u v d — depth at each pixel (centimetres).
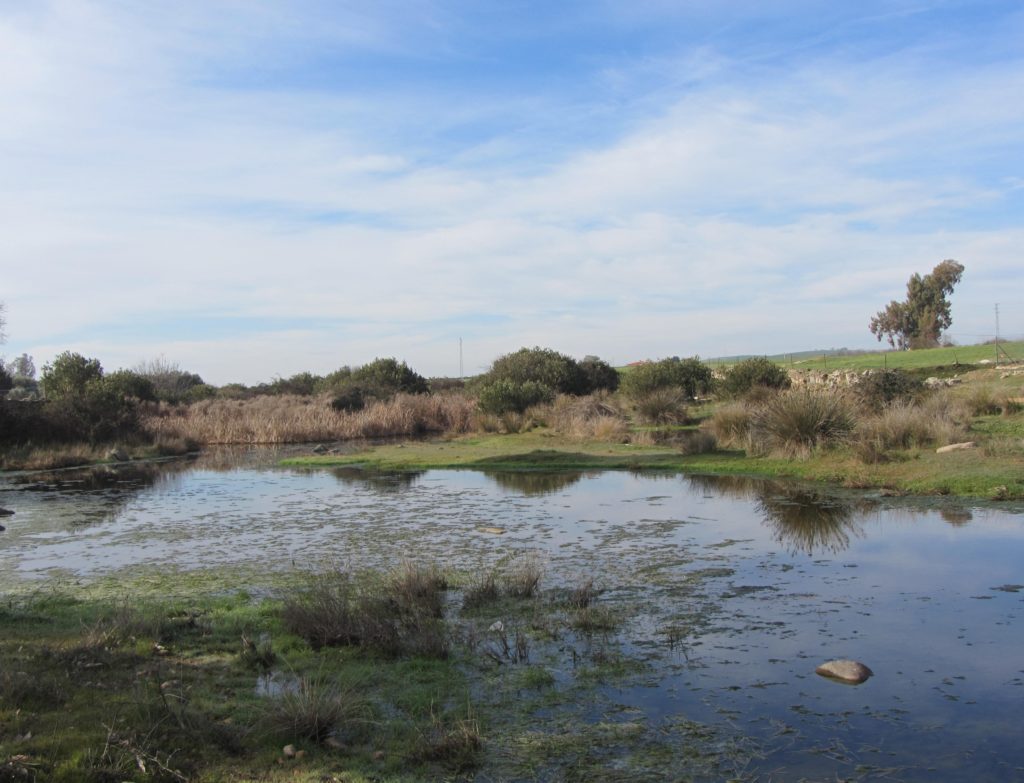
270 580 1025
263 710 574
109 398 3234
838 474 1723
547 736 560
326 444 3278
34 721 513
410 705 612
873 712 595
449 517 1468
